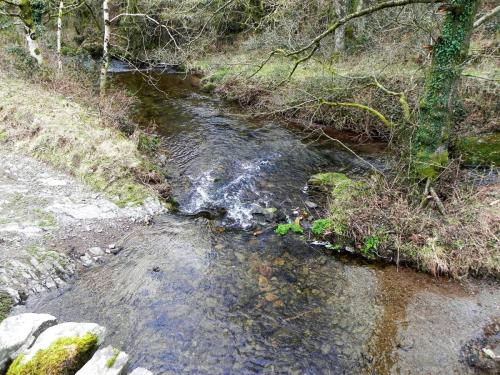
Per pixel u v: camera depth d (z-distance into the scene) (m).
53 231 7.35
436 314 5.91
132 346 5.26
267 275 6.77
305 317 5.89
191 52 18.94
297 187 9.86
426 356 5.23
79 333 3.52
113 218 8.03
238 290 6.39
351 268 6.98
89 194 8.59
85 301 6.00
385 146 12.24
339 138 13.04
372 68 13.33
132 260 6.96
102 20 23.62
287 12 17.58
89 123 11.00
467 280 6.54
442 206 7.56
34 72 14.14
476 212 7.38
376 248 7.20
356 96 13.05
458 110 11.77
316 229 7.86
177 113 15.23
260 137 13.01
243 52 20.22
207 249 7.39
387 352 5.30
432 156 7.94
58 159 9.55
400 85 12.53
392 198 8.16
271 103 15.10
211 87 18.22
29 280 6.21
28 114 10.93
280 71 15.97
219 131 13.45
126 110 13.82
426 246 6.93
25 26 13.97
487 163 9.94
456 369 5.04
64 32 23.55
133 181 9.20
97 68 18.38
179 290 6.32
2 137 10.37
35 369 3.14
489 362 5.10
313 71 15.28
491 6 14.04
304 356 5.23
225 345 5.36
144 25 22.47
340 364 5.12
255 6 20.73
